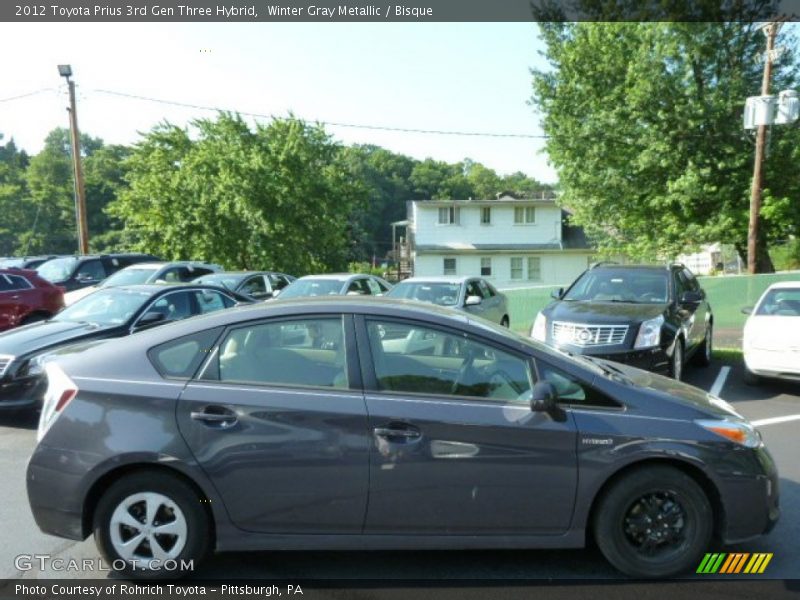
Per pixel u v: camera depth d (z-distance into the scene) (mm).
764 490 3539
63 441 3449
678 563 3488
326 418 3436
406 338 3641
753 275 14516
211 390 3496
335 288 12680
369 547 3463
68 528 3436
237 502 3422
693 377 9797
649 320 7934
